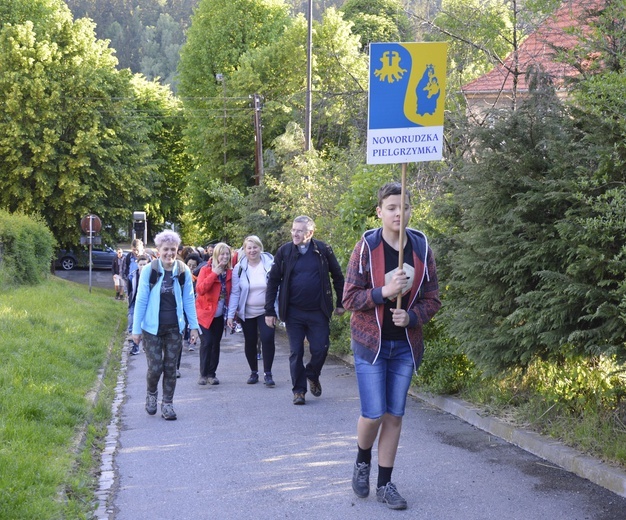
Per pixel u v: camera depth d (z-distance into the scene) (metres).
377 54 5.25
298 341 9.09
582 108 6.64
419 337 5.40
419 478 6.01
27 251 23.95
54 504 5.14
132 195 39.31
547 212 6.67
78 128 37.38
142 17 104.94
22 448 6.27
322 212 16.31
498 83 14.35
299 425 7.97
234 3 41.88
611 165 6.09
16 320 13.50
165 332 8.49
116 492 5.89
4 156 36.38
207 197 42.28
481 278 7.07
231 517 5.29
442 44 5.28
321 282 9.12
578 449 6.31
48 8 41.03
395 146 5.27
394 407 5.40
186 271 8.58
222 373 11.74
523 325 6.73
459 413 8.12
